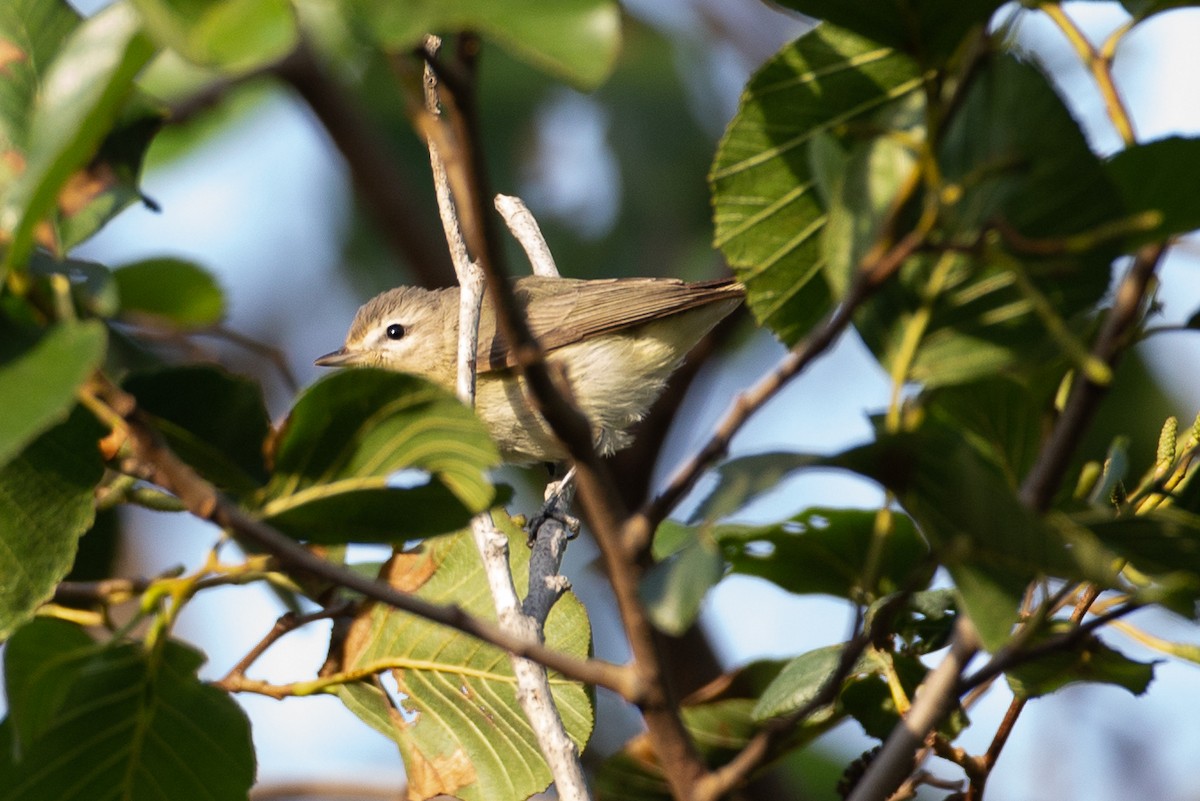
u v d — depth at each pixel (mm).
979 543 4238
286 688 6723
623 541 3869
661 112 14398
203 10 3279
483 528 6500
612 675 4016
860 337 4691
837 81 5328
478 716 6707
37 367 3746
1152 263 4137
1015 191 4328
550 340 12461
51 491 5531
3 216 4480
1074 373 5723
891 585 6961
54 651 5105
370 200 13734
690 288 12828
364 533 4793
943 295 4570
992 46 3877
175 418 5094
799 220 5555
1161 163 4371
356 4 3295
